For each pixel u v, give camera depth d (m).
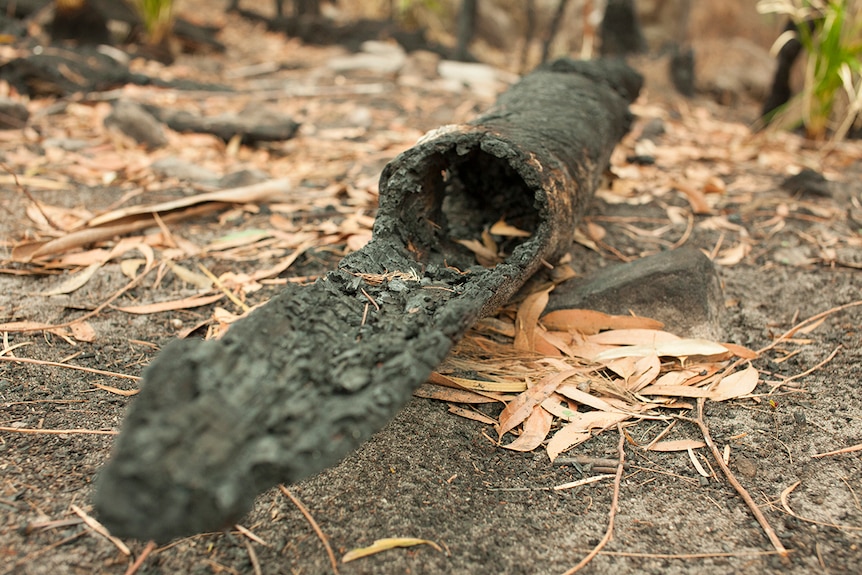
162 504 0.75
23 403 1.05
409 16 3.76
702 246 1.49
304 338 0.87
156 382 0.79
